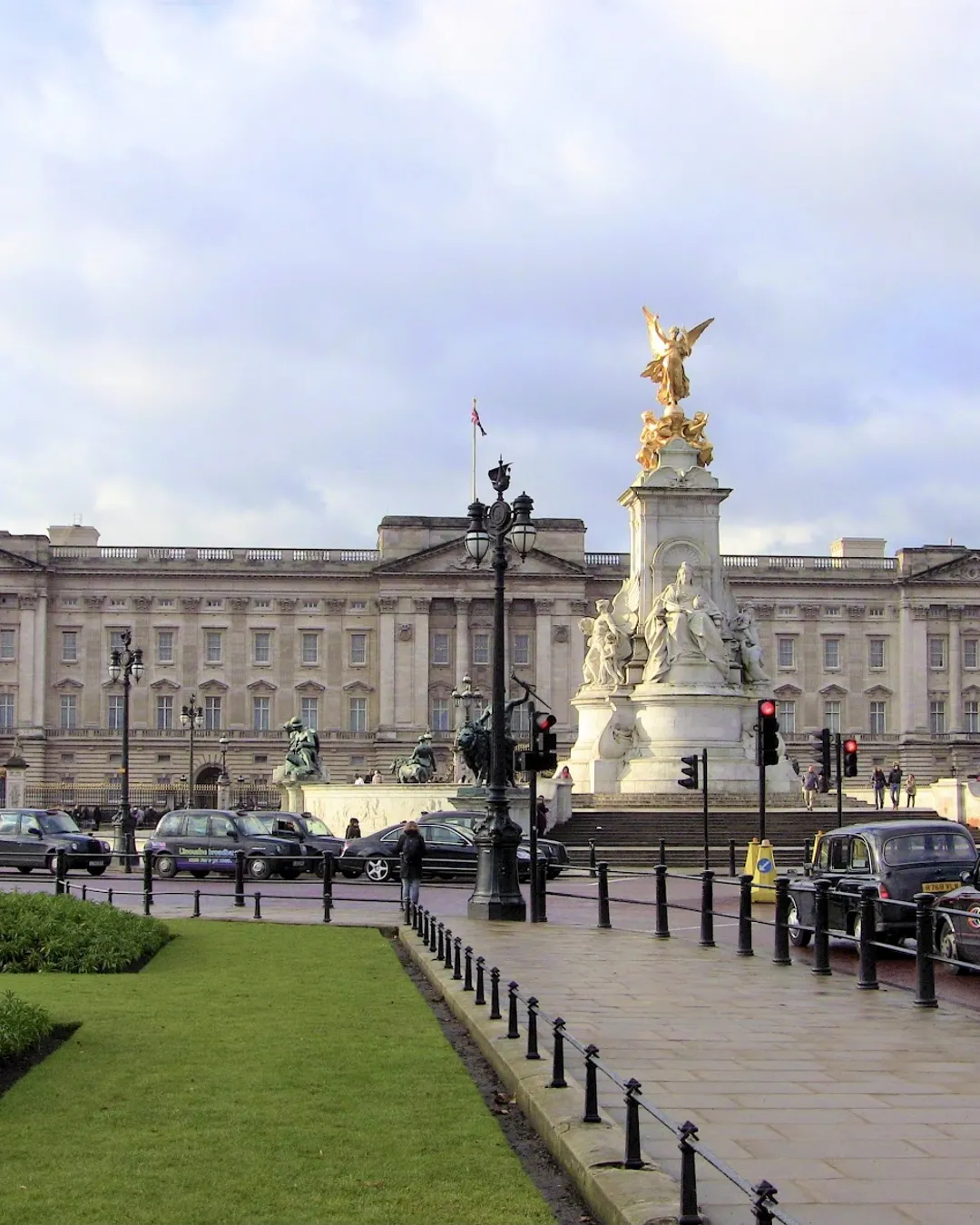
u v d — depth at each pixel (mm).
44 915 28781
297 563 146125
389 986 24875
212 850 56688
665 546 78312
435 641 144875
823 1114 15164
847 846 32188
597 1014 21547
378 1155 13938
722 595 78375
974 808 78688
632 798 72812
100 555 145500
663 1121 11609
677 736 74875
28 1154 13820
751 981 25312
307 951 29891
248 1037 19781
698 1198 12125
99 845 60594
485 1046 18938
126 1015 21438
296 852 57125
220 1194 12617
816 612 149125
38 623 142875
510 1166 13609
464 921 36188
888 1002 22953
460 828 54750
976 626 149375
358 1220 11992
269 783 144375
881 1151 13688
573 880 54438
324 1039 19719
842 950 31719
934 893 30094
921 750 147375
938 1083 16781
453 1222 11961
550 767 37062
